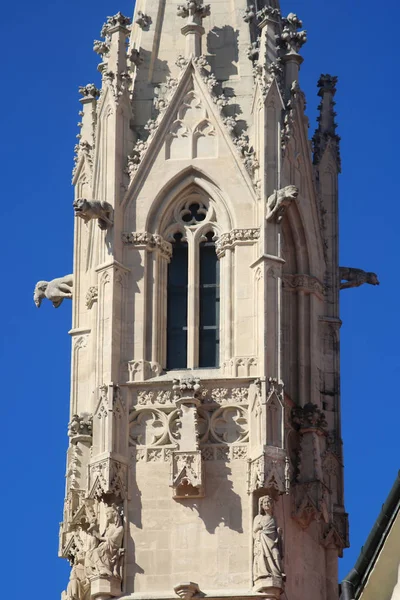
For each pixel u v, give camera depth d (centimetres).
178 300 9000
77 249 9331
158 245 9025
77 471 8894
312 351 9112
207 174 9081
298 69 9300
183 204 9100
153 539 8631
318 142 9569
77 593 8775
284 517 8738
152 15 9462
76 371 9131
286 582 8662
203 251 9038
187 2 9344
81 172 9469
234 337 8838
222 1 9444
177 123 9175
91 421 8906
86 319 9200
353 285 9444
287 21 9388
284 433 8719
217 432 8725
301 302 9162
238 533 8606
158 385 8794
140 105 9281
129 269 8988
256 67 9200
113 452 8712
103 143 9175
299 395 9044
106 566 8588
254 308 8875
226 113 9188
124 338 8900
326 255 9369
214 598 8488
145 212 9056
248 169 9062
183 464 8662
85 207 8944
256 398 8712
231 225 8994
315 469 8875
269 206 8981
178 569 8588
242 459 8681
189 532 8625
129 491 8694
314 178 9344
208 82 9206
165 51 9381
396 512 7444
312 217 9288
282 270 9131
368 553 7475
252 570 8556
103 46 9400
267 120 9125
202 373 8844
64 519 8900
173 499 8669
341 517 9019
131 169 9125
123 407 8781
